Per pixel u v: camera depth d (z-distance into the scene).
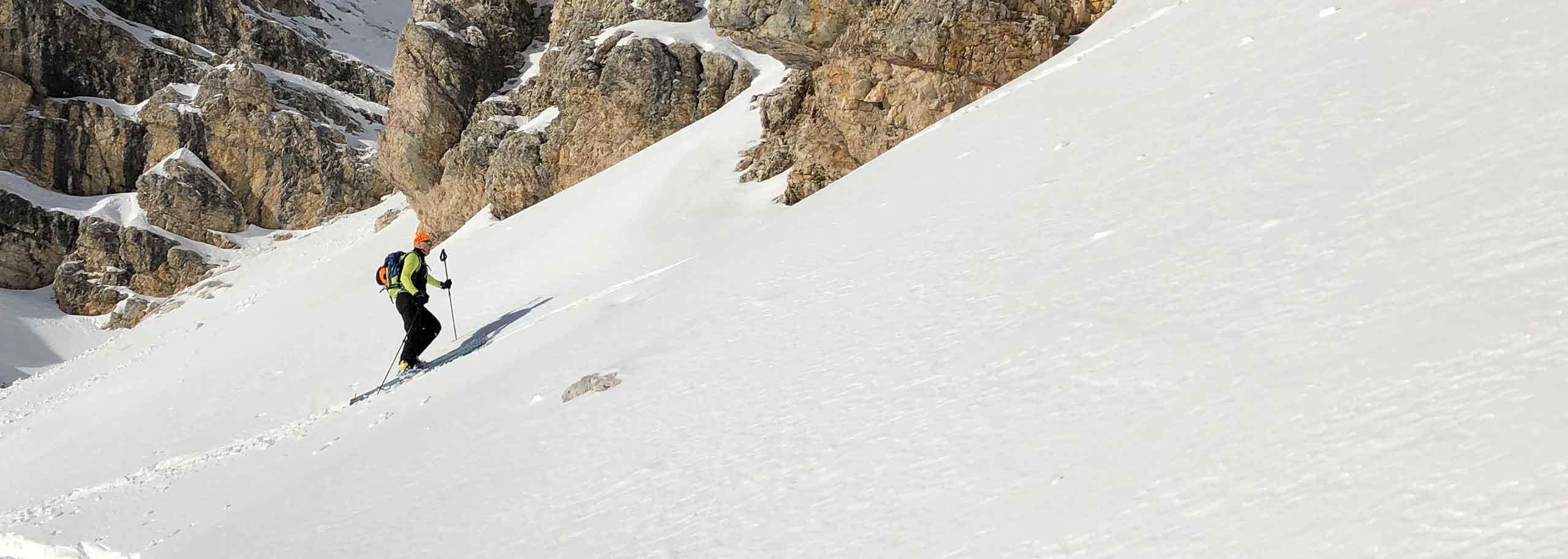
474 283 20.16
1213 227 6.33
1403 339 4.13
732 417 6.69
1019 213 8.51
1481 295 4.17
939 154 12.45
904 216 10.20
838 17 17.59
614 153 29.30
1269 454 3.77
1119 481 4.05
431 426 9.74
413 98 37.31
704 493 5.66
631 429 7.21
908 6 16.80
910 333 6.84
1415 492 3.21
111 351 35.94
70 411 22.73
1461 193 5.22
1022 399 5.16
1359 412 3.78
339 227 43.38
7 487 16.05
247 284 39.19
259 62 47.53
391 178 37.91
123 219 42.41
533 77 36.56
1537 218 4.61
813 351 7.34
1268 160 7.03
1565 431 3.15
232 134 44.66
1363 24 9.15
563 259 19.08
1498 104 6.16
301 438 12.48
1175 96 9.79
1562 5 7.26
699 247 16.50
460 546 6.29
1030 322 6.11
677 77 28.81
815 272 9.57
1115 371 5.02
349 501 8.12
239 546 7.98
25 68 44.44
